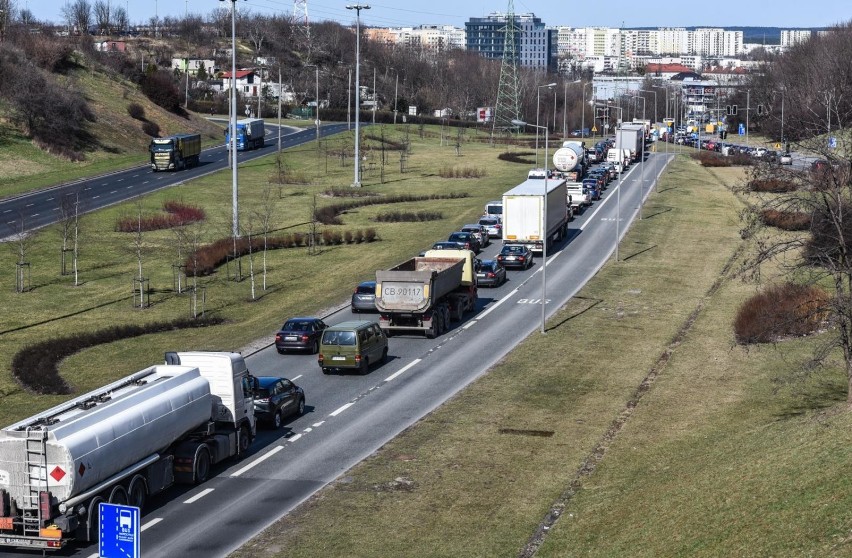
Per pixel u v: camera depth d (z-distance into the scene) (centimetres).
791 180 6006
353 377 7781
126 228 14125
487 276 11175
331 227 14775
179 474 5388
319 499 5203
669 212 16425
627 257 12900
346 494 5269
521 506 5103
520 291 11025
